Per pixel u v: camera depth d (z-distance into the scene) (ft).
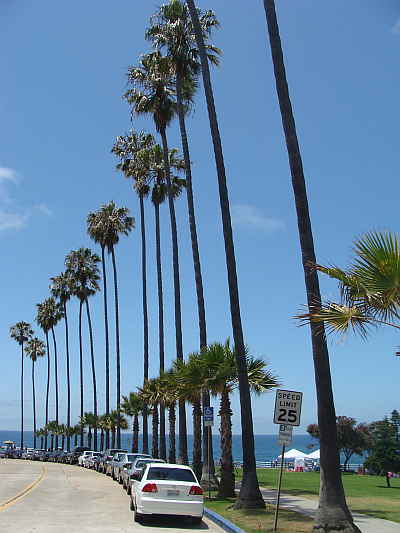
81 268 217.97
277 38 44.80
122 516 46.21
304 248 39.70
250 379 58.90
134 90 103.71
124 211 184.85
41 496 61.05
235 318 56.03
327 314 29.76
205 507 52.65
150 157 123.34
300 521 42.34
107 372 191.72
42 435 337.52
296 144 41.96
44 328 291.38
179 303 97.66
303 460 146.10
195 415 77.41
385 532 36.47
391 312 29.25
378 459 98.84
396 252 27.89
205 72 65.36
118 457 98.84
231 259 57.88
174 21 87.30
